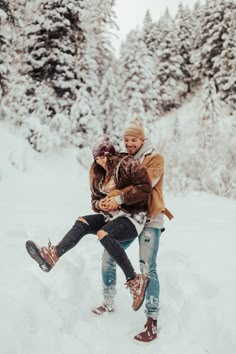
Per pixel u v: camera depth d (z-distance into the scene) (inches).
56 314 117.0
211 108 1049.5
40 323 108.0
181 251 192.9
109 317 129.6
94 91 763.4
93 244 210.2
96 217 119.0
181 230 250.1
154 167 115.7
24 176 466.0
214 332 118.3
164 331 122.3
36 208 301.6
